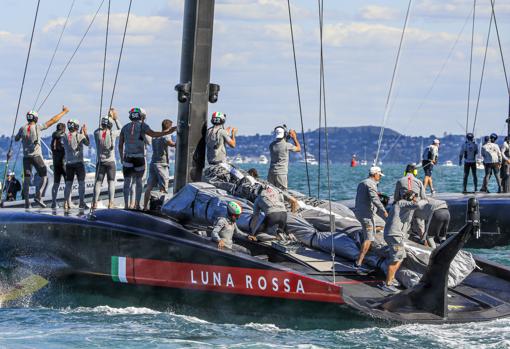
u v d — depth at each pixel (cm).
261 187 4156
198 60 4662
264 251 4081
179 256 3944
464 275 3944
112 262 4178
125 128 4866
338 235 4138
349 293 3741
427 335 3475
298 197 4541
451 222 6981
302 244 4216
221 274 3803
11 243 4541
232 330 3691
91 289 4281
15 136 5306
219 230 3891
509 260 6156
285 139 4875
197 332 3672
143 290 4094
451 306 3884
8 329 3831
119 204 6419
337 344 3397
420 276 3853
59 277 4381
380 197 4225
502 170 7969
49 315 4131
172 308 4019
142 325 3825
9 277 4534
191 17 4650
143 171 4875
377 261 3981
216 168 4688
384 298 3741
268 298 3691
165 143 4838
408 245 3944
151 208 4725
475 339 3438
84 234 4275
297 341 3462
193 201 4322
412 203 3853
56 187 5225
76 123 5078
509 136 7969
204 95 4697
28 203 5316
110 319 3969
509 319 3725
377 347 3350
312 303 3588
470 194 7456
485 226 6894
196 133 4700
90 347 3472
